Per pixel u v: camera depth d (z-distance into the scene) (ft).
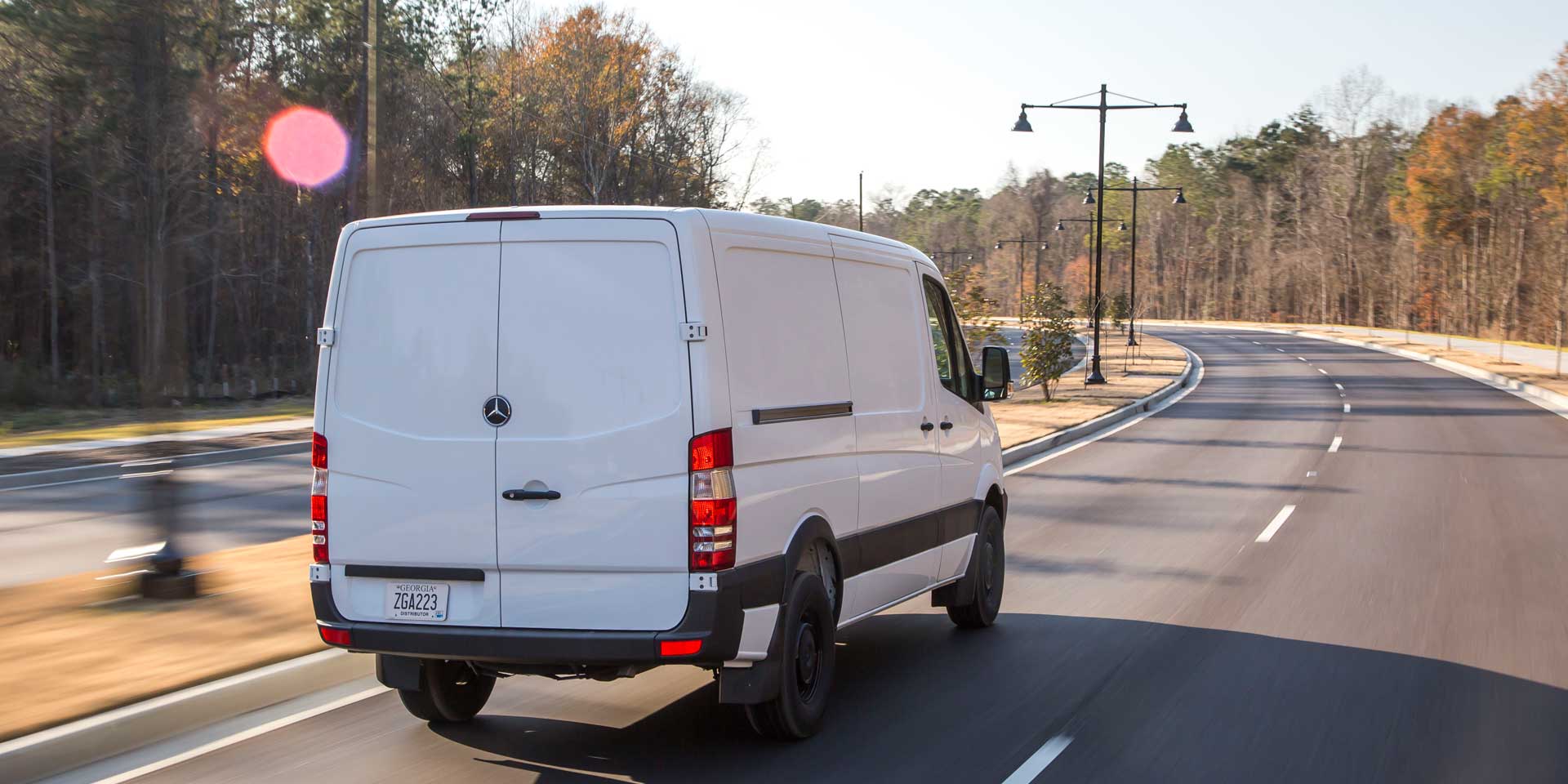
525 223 17.25
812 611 18.98
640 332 16.81
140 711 18.15
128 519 45.98
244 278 178.29
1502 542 37.63
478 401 17.21
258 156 164.76
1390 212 328.49
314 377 164.04
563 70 203.82
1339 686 21.40
